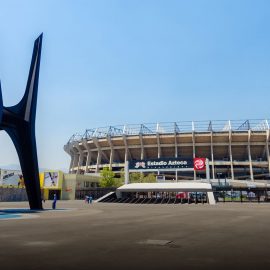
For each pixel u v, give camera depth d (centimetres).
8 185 7944
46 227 1555
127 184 6994
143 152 11994
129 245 988
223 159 12106
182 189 6334
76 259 762
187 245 994
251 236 1234
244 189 6881
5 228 1499
